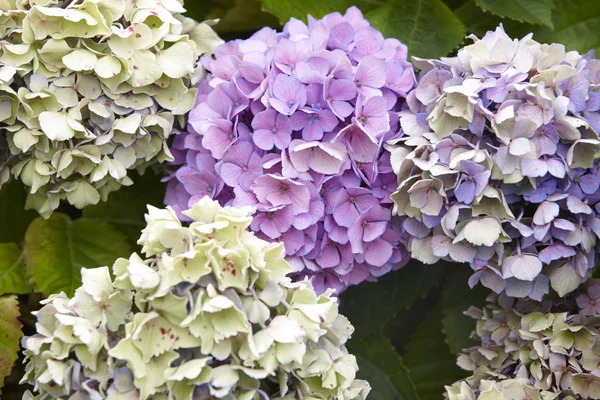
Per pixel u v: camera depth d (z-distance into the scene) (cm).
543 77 93
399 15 107
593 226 94
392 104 97
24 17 94
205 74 100
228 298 87
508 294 95
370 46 98
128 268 87
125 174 96
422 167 93
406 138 95
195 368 85
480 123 93
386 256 97
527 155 92
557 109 92
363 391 93
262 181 95
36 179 95
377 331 108
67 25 94
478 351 100
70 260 104
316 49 97
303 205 95
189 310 86
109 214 108
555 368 96
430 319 110
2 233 109
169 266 86
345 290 105
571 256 94
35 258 103
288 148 95
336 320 92
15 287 103
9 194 109
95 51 94
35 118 94
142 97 96
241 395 87
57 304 88
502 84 93
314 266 96
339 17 100
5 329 100
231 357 87
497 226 93
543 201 93
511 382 96
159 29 96
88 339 86
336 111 95
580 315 96
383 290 106
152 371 86
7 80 92
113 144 96
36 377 88
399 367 108
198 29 100
